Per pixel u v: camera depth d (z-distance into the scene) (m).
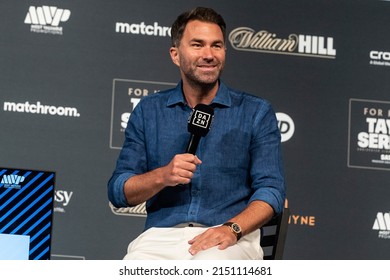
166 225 6.64
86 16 10.31
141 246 6.54
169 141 6.91
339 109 10.50
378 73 10.62
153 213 6.79
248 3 10.56
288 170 10.33
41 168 10.00
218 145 6.81
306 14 10.62
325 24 10.62
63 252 9.90
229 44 10.48
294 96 10.48
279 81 10.49
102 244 9.96
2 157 9.96
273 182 6.66
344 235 10.27
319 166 10.38
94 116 10.16
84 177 10.05
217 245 6.00
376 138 10.48
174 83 10.35
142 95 10.28
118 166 7.01
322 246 10.23
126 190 6.62
